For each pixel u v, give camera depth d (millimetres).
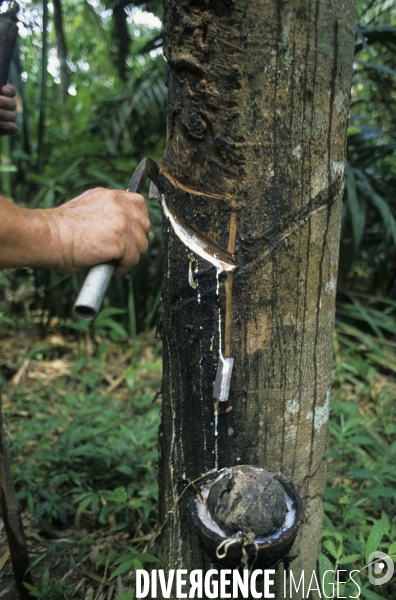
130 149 4219
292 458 1139
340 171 1073
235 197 990
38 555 1535
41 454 1912
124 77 3844
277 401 1087
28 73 5078
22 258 862
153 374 2844
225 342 1043
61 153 3961
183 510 1167
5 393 2592
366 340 2988
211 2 911
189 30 948
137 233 944
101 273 870
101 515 1595
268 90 939
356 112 4094
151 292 3332
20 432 2176
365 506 1756
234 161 973
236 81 930
